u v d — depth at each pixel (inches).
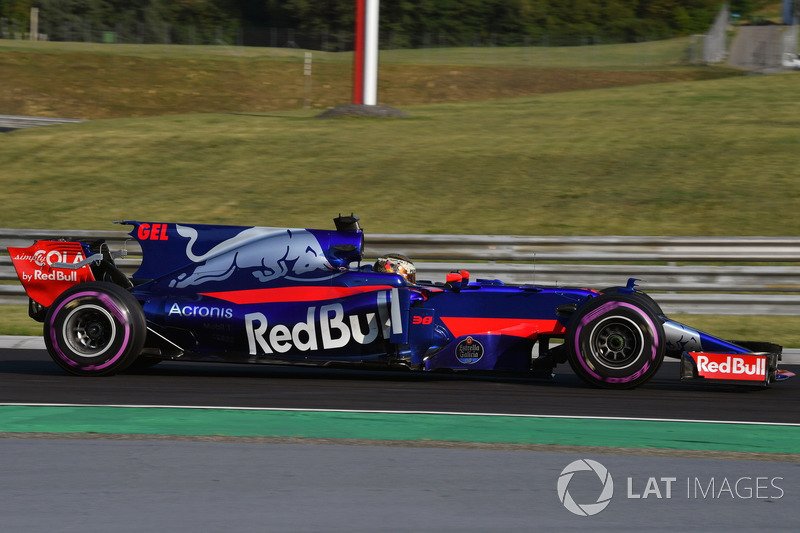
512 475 588.1
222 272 938.7
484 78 6250.0
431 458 624.7
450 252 1487.5
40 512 507.2
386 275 923.4
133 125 2699.3
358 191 1945.1
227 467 597.0
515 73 6407.5
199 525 490.9
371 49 2920.8
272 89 6122.1
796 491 563.2
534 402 839.7
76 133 2527.1
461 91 5954.7
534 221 1749.5
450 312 936.3
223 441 665.0
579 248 1475.1
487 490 557.3
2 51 6397.6
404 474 586.9
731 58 6815.9
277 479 572.7
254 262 938.7
